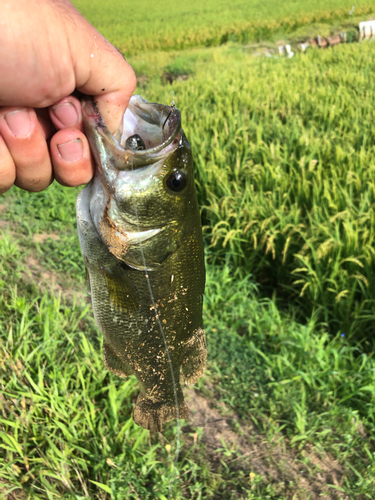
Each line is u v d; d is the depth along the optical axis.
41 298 0.48
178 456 0.37
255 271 0.62
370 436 0.41
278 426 0.42
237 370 0.46
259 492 0.35
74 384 0.38
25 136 0.18
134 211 0.21
